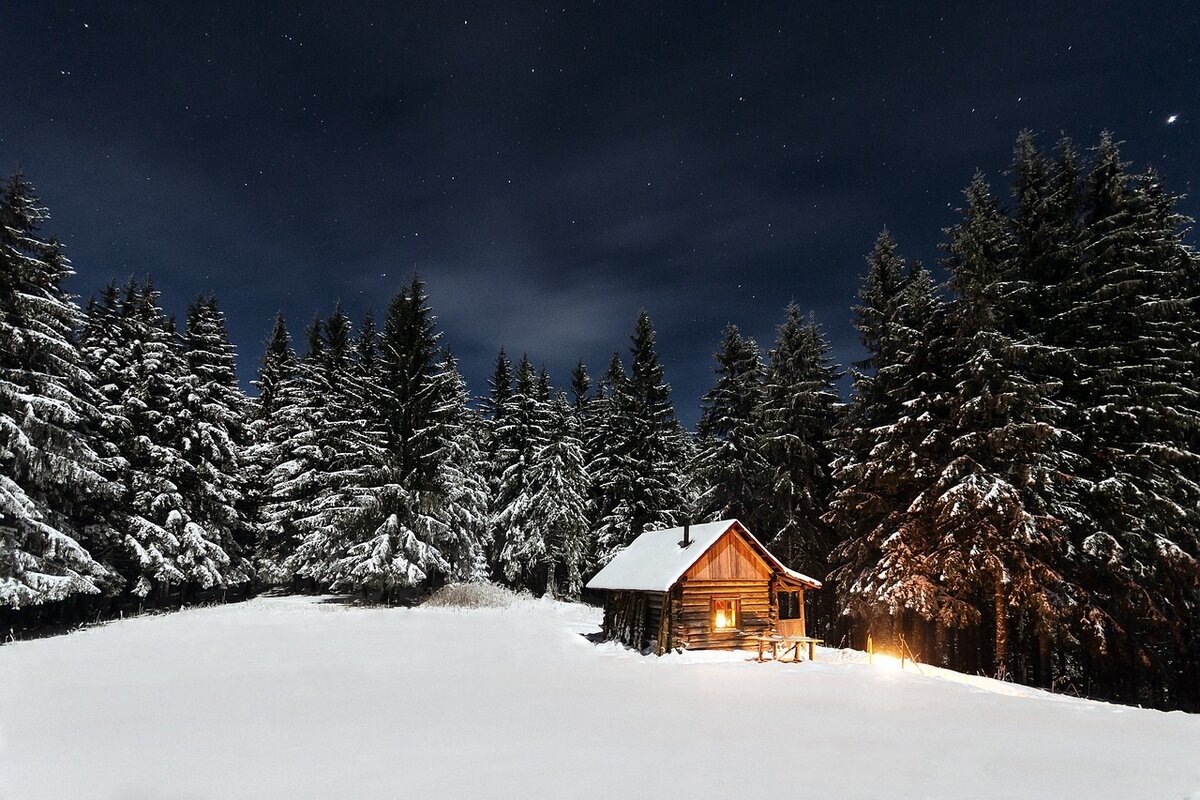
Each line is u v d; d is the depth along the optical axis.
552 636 23.39
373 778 7.77
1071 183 21.08
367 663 16.56
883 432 21.97
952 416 20.42
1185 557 16.80
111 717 10.62
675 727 10.38
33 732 9.69
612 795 7.18
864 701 12.75
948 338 21.72
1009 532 18.23
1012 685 16.44
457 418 40.16
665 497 38.19
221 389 34.56
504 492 42.66
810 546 27.86
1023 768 8.20
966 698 13.20
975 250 20.20
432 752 8.88
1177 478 17.83
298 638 20.56
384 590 31.39
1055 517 18.59
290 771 8.04
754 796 7.13
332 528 32.91
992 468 19.98
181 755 8.65
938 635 25.52
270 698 12.28
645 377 39.19
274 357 43.78
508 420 44.81
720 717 11.16
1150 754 8.91
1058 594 17.89
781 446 28.31
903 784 7.54
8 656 16.75
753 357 33.59
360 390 37.00
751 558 21.58
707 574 20.95
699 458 33.75
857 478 23.25
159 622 24.47
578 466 40.16
